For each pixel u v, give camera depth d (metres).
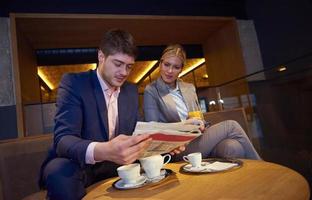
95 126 1.04
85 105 1.02
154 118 1.53
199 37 3.24
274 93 2.08
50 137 1.44
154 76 3.94
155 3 2.76
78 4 2.50
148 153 0.83
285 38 2.49
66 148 0.82
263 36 2.81
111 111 1.14
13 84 2.02
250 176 0.72
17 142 1.36
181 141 0.86
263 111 2.19
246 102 2.26
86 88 1.05
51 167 0.79
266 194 0.57
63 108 0.96
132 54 1.02
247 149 1.18
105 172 1.07
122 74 1.04
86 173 0.95
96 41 2.86
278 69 2.02
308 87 1.79
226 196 0.59
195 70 3.85
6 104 1.99
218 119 1.80
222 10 2.99
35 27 2.32
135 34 2.85
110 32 1.06
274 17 2.61
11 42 2.05
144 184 0.77
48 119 2.05
